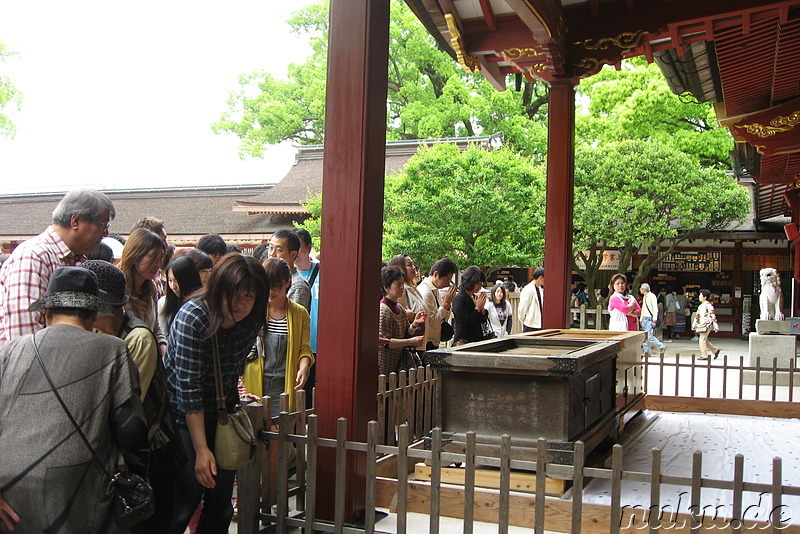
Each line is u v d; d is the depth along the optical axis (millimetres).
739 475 3168
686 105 23750
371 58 4270
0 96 18359
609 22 7742
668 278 29125
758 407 8773
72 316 2957
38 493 2740
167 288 4430
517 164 18594
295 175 33188
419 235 17797
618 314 12945
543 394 4793
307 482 3900
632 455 6309
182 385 3461
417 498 4648
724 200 20844
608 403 6168
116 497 2926
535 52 7750
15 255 3625
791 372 8766
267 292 3617
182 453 3494
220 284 3459
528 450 4742
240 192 36062
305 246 6578
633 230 20625
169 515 3393
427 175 18250
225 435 3564
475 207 17484
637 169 20578
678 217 21062
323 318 4273
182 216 34469
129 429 2904
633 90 24406
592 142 25625
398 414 5703
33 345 2875
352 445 3789
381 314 6383
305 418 4359
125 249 3918
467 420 5004
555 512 4336
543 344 6664
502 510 3498
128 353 3020
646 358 9383
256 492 4035
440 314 7508
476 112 29125
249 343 3734
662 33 7457
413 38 29641
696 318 18172
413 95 30641
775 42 7082
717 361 17812
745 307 26828
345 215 4242
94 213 3768
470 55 7973
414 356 6727
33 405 2805
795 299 22438
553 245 8367
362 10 4262
